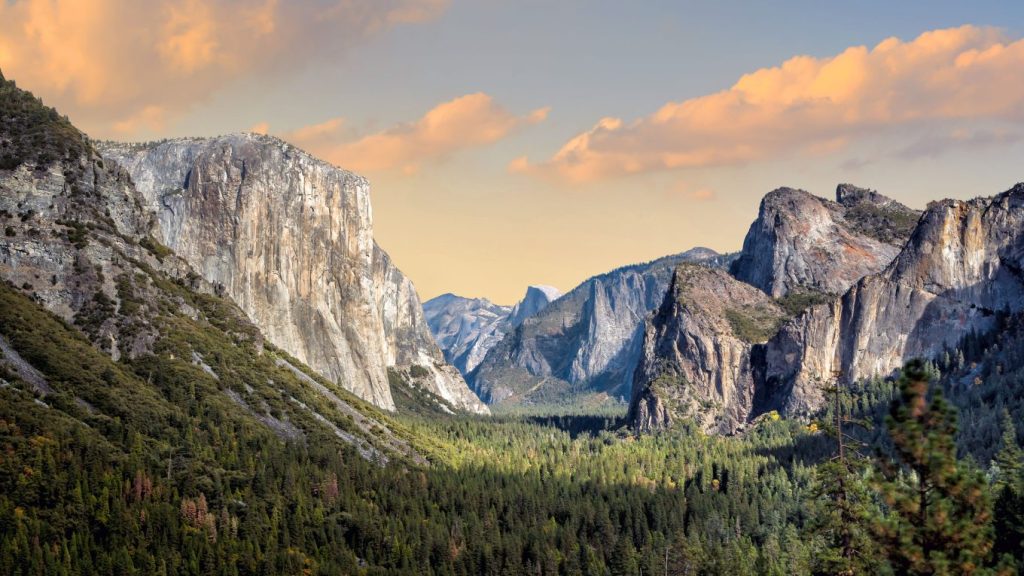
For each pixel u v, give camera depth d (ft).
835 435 418.31
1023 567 337.93
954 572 302.04
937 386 315.99
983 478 308.19
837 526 403.34
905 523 312.71
